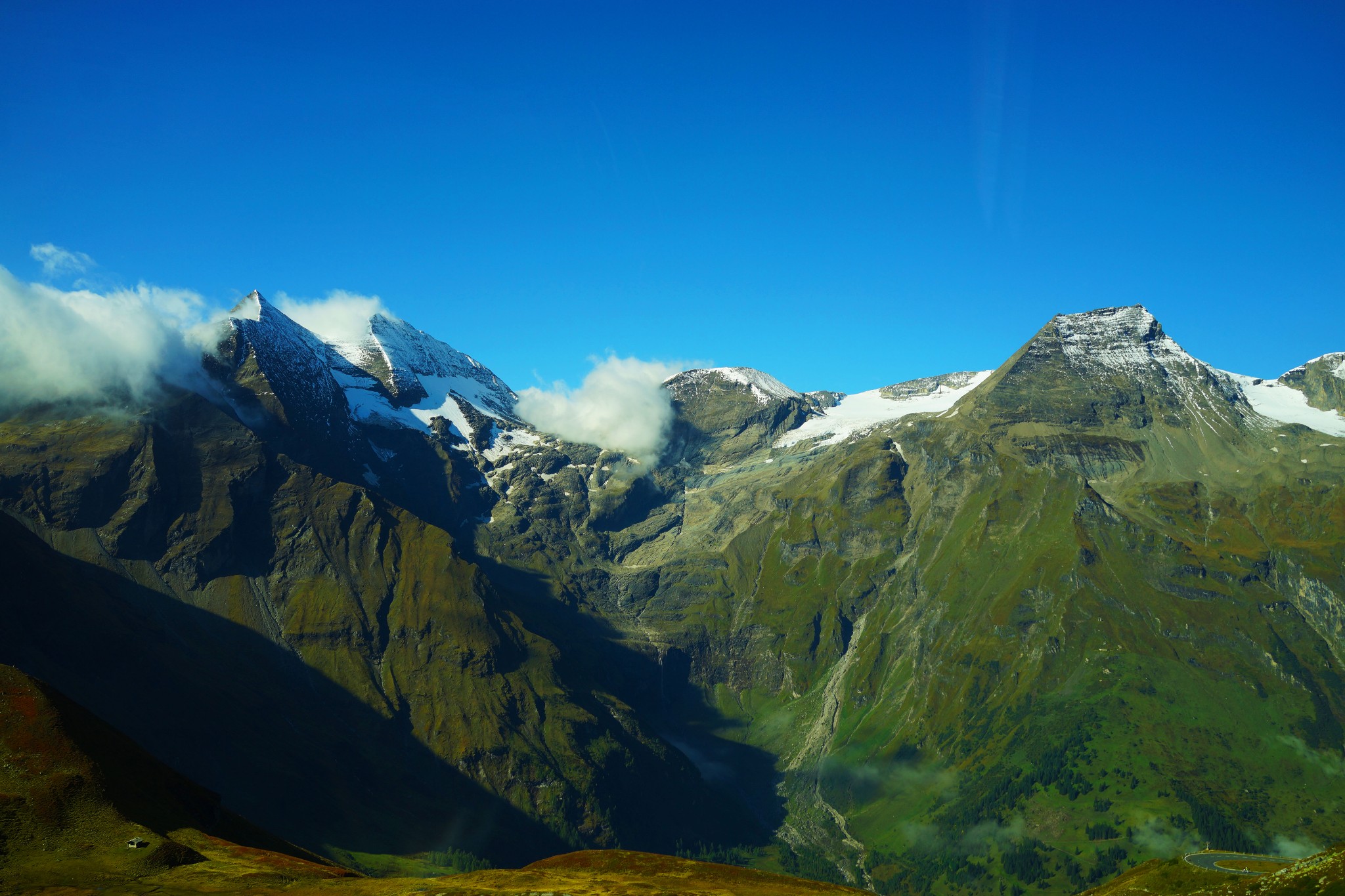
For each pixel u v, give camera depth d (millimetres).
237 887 172750
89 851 180000
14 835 178125
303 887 176500
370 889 177125
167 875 175375
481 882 192250
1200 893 157500
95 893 164750
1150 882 192000
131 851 180625
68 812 187250
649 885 191000
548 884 190000
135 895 164500
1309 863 143000
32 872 169750
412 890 176375
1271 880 142500
